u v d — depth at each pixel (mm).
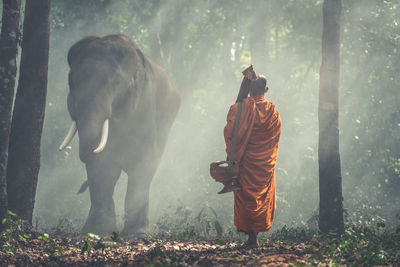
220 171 7852
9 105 8398
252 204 7906
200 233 11547
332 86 9992
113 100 11422
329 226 9938
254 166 7883
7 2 8508
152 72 13141
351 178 15867
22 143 9359
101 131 10992
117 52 11641
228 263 6723
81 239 9906
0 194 8328
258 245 8203
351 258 7000
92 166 12070
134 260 7137
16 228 8664
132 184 12594
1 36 8539
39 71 9516
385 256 7148
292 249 8008
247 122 7855
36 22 9500
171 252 7461
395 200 15133
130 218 12273
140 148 12469
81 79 11117
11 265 7000
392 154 16312
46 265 7141
